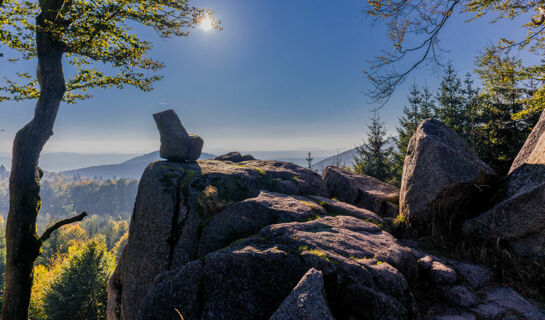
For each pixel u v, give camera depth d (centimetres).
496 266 443
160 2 898
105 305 2036
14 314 783
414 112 2280
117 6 873
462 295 374
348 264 347
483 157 1427
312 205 598
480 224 511
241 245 410
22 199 799
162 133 920
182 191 702
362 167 2594
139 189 805
